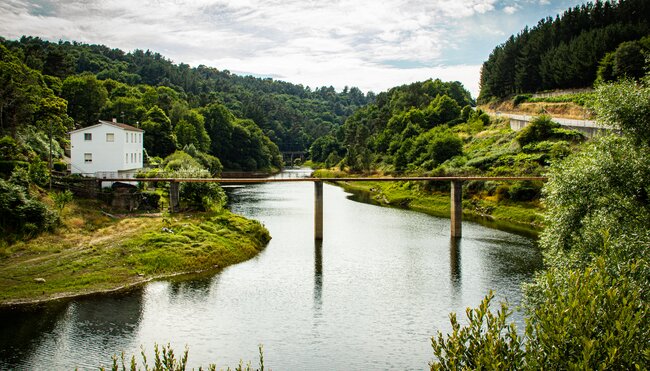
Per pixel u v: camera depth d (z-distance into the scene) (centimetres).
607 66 12050
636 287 1700
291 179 6494
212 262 4934
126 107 13300
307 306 3903
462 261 5325
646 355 1432
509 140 11581
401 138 15562
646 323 1588
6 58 8819
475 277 4709
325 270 4938
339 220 8094
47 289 3919
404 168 13512
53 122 8819
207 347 3122
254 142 18925
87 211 6053
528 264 5184
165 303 3850
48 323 3369
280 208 9306
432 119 17062
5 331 3219
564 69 14400
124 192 6738
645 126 2828
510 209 8419
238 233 5903
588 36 14212
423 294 4216
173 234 5284
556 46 16075
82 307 3678
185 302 3894
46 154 8131
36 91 8750
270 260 5300
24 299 3734
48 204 5700
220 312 3719
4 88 7431
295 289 4316
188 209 6938
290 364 2939
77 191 6550
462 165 10688
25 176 5644
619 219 2797
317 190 6431
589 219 2853
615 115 2889
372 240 6450
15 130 7638
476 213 8869
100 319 3481
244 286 4359
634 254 2442
